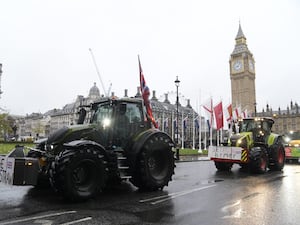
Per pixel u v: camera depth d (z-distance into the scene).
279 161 13.82
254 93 121.44
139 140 7.64
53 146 6.84
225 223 4.86
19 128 143.25
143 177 7.40
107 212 5.40
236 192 7.70
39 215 5.09
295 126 125.94
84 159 6.18
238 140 12.88
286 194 7.46
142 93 13.93
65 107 119.38
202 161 19.98
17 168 5.87
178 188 8.23
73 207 5.73
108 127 7.57
